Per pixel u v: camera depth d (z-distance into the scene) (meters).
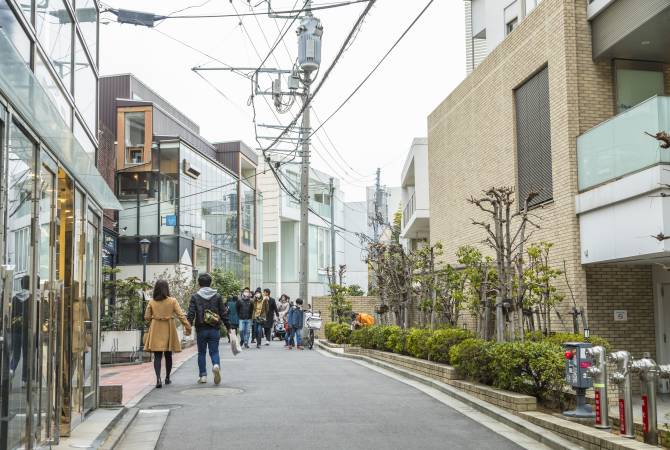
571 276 14.55
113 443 7.55
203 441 7.98
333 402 10.73
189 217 36.78
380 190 51.28
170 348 12.49
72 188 8.09
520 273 13.09
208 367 16.38
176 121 39.28
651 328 14.48
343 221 72.31
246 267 48.28
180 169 35.47
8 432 5.47
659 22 13.11
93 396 9.48
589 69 14.96
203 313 12.68
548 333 13.95
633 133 12.64
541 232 16.00
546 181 16.09
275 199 56.72
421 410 10.06
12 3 6.43
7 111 5.40
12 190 5.67
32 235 6.36
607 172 13.54
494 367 10.47
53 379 7.21
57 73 8.93
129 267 34.91
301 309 24.77
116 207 10.50
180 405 10.43
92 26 12.05
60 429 7.72
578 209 14.43
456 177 22.03
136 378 14.16
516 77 17.45
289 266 61.31
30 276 6.32
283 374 14.66
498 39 22.75
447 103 23.05
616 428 8.06
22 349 6.04
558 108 15.21
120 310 21.72
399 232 41.16
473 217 20.39
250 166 49.06
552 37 15.51
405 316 20.11
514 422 8.80
